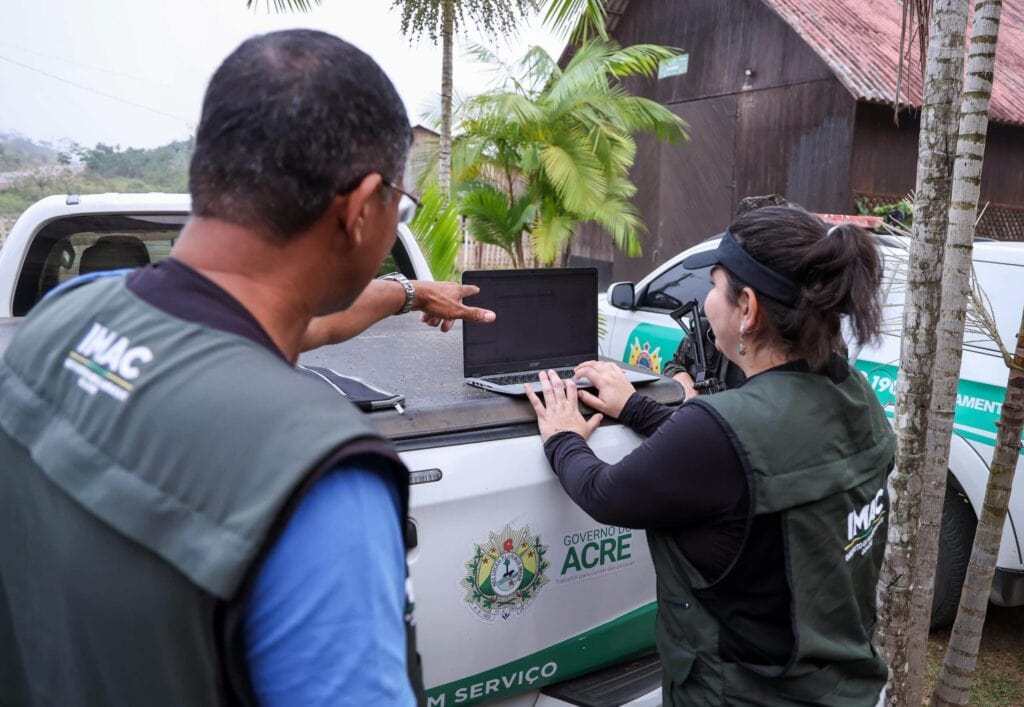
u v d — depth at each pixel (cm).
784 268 146
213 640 74
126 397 79
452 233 530
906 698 236
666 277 501
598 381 194
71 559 80
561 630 185
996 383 323
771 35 1111
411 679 92
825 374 156
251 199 83
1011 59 1226
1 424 89
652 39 1295
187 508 74
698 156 1236
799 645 144
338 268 92
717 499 144
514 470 175
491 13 866
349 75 85
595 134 945
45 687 89
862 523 154
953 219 228
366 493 79
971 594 245
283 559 74
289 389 79
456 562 169
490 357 200
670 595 157
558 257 1017
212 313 84
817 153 1063
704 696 154
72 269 344
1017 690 328
